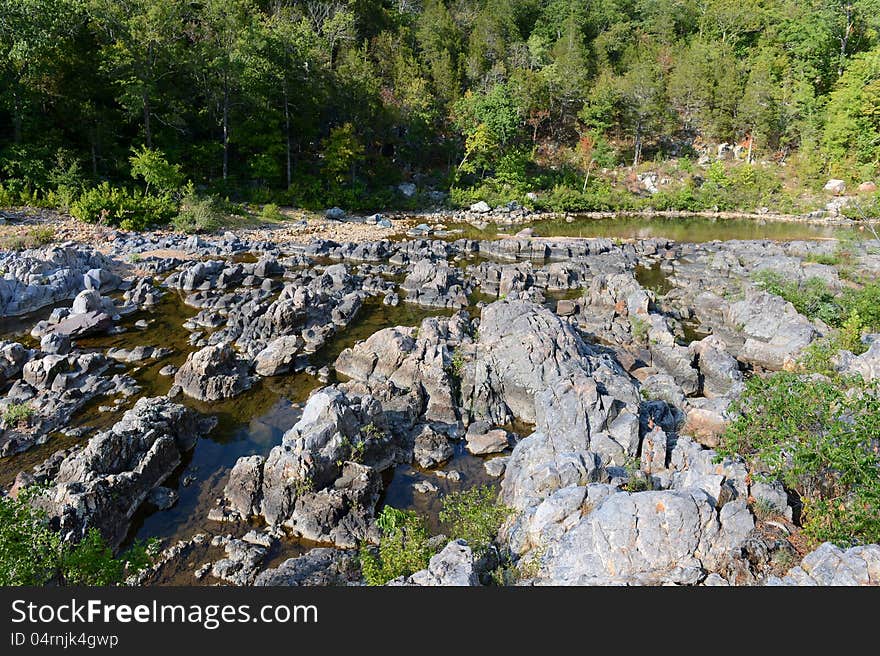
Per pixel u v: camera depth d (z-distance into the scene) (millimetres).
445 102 98312
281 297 34625
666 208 92438
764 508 14641
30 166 55062
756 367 31719
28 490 14430
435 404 25203
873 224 79688
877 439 14750
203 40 69688
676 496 13695
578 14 128875
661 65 112875
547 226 76250
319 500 18016
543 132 110688
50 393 24469
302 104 76375
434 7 116812
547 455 18562
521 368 25922
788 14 116688
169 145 67438
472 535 16062
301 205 72438
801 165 95812
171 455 20594
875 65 92250
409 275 43625
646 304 35250
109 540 16719
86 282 38062
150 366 28531
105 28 62125
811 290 38812
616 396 22750
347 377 28172
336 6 96375
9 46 54156
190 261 46531
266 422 24156
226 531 17844
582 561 13312
